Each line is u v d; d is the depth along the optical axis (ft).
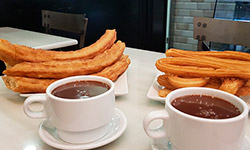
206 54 2.01
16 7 7.79
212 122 0.97
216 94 1.19
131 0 8.74
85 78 1.49
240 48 5.99
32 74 1.82
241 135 1.03
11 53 1.89
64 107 1.19
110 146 1.34
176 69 1.75
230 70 1.65
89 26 9.90
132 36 9.32
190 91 1.23
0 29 5.71
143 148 1.32
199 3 7.87
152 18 8.73
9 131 1.50
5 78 1.88
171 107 1.08
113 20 9.39
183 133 1.04
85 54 2.10
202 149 1.02
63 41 4.39
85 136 1.27
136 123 1.55
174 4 8.43
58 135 1.34
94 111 1.22
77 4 9.23
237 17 6.39
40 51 2.03
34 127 1.54
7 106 1.82
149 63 2.73
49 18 5.18
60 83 1.41
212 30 3.39
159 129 1.20
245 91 1.64
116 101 1.86
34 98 1.33
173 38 9.02
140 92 2.00
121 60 2.20
